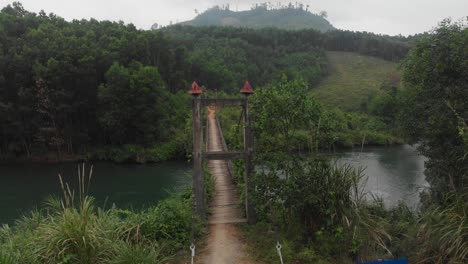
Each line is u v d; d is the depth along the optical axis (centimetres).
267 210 861
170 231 767
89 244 583
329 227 738
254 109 863
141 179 2356
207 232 840
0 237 735
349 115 4341
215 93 4553
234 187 1224
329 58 8431
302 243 760
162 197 1858
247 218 899
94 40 3966
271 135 812
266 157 802
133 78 3203
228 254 725
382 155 3048
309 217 782
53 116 3092
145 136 3278
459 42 839
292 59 7494
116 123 3169
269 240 773
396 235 811
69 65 3059
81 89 3212
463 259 601
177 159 3269
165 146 3262
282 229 818
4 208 1689
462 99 852
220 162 1619
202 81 5281
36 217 818
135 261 582
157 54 4522
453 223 653
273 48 8131
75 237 584
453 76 862
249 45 7631
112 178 2403
